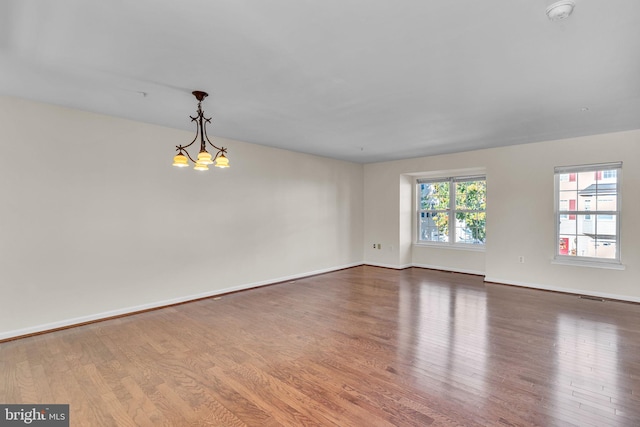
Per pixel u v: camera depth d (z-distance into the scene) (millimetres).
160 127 4258
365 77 2688
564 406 2113
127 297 3996
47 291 3434
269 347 3043
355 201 7359
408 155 6398
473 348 2992
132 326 3604
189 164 4543
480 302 4477
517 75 2637
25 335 3291
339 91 2996
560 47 2186
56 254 3490
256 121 3986
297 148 5711
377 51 2254
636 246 4414
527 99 3189
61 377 2500
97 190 3756
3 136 3180
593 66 2467
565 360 2750
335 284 5609
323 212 6586
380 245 7305
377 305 4363
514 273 5434
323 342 3150
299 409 2100
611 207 4676
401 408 2100
